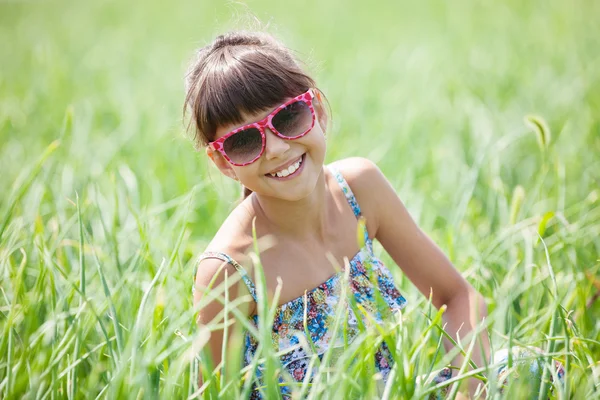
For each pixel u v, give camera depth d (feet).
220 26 10.23
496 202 12.66
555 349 8.13
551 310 8.45
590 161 14.28
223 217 13.26
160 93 22.25
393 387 6.98
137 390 7.03
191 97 8.18
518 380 7.23
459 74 21.90
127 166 13.58
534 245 9.78
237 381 6.73
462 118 17.33
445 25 31.50
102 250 10.79
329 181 8.59
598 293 9.41
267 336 6.51
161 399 7.01
